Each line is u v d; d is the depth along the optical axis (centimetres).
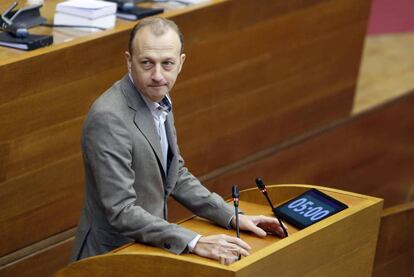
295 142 1096
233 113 995
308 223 581
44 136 777
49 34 799
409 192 1178
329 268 587
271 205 590
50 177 794
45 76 760
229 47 957
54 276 555
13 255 782
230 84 976
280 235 583
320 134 1130
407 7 1692
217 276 512
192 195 605
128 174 558
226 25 942
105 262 538
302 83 1083
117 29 822
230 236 557
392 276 789
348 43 1130
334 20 1091
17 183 767
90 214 589
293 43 1045
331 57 1113
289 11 1020
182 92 920
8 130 744
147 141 568
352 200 611
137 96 567
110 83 823
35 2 847
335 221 577
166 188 595
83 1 837
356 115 1187
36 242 802
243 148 1028
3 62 726
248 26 972
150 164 572
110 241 585
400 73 1372
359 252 609
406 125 1259
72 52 777
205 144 972
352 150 1178
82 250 596
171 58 548
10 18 810
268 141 1064
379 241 762
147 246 555
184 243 542
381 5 1695
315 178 1124
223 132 990
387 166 1209
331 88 1134
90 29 817
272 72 1030
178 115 923
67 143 798
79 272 547
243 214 598
